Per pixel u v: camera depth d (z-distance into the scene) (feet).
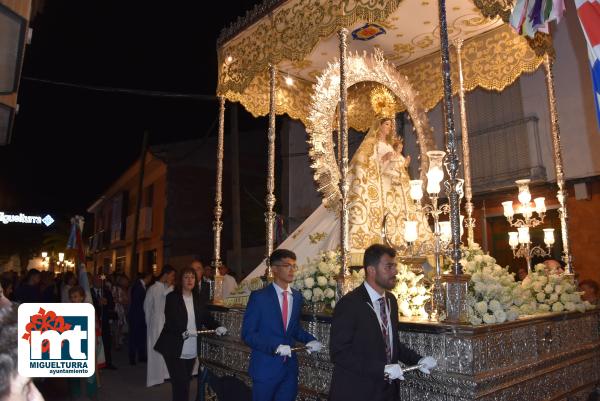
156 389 26.12
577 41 36.88
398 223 22.17
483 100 43.62
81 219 32.04
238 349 19.12
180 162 69.41
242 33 22.53
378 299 10.96
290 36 19.40
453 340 11.98
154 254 74.79
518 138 40.52
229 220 70.74
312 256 21.35
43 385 27.17
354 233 20.47
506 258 41.29
